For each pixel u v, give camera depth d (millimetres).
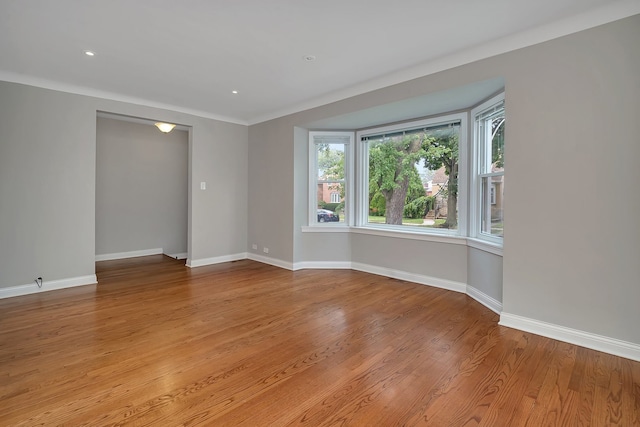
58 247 3963
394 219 4758
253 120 5602
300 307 3389
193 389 1954
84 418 1684
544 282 2678
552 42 2576
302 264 5137
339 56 3098
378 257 4781
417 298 3678
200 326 2896
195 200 5184
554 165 2600
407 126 4480
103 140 5637
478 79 2980
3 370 2139
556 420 1696
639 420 1695
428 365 2238
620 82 2312
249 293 3861
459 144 3977
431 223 4336
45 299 3594
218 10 2326
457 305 3439
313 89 4043
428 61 3227
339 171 5219
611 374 2117
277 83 3826
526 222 2752
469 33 2682
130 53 3021
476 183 3773
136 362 2262
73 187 4035
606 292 2410
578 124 2484
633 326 2314
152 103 4586
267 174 5406
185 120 4992
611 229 2379
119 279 4453
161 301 3557
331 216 5270
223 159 5461
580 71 2461
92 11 2332
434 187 4293
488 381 2045
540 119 2650
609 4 2277
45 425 1629
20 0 2189
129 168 5945
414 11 2350
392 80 3602
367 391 1945
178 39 2756
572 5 2293
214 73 3514
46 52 3004
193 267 5168
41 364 2221
